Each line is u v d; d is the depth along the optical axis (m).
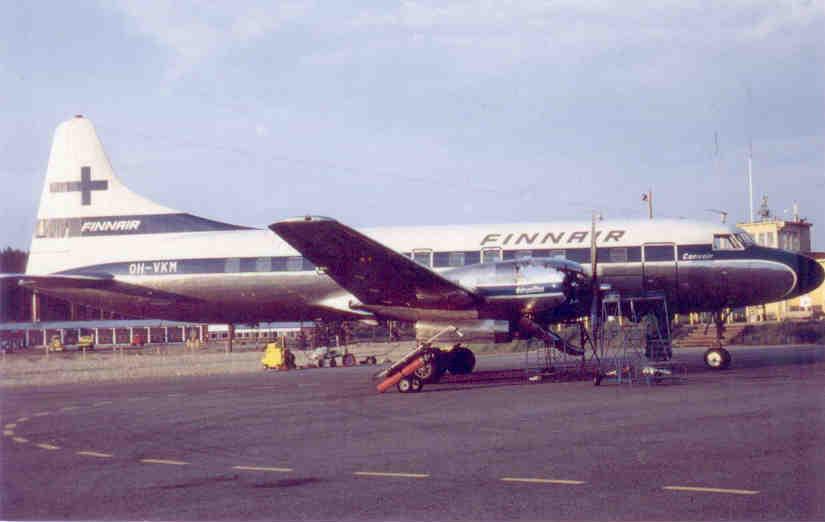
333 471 9.84
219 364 41.69
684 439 11.18
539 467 9.61
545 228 24.61
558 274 20.64
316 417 15.36
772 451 10.08
